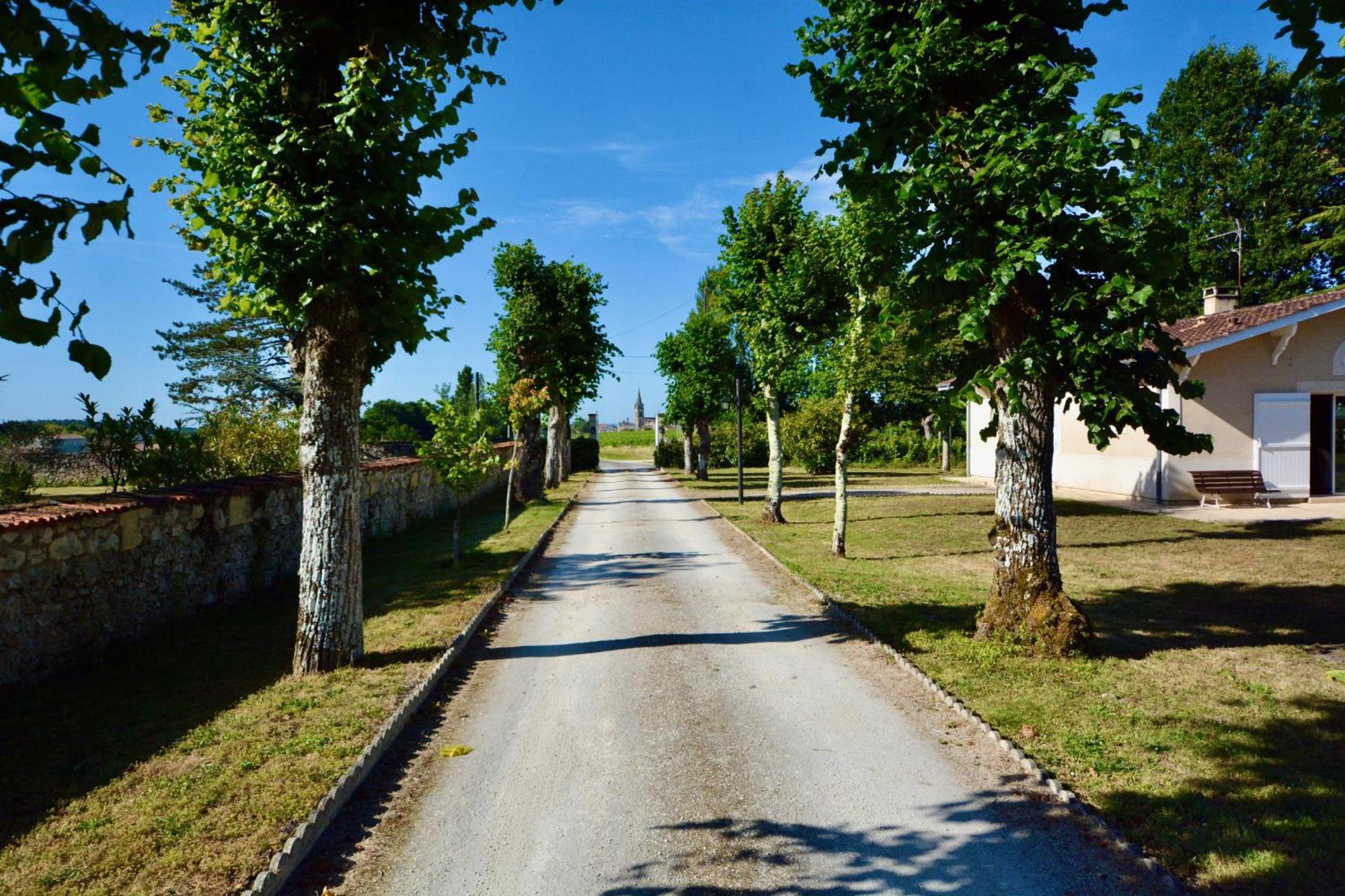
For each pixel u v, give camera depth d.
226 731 5.22
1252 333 16.12
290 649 7.50
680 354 35.56
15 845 3.74
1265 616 7.99
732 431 46.41
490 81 6.77
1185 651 6.84
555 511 21.56
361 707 5.68
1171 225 6.14
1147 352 6.49
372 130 6.19
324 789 4.32
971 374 7.79
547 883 3.52
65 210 2.36
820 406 35.69
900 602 9.15
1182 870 3.44
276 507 11.07
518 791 4.48
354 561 6.86
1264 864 3.44
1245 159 29.72
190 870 3.52
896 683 6.27
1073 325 6.08
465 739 5.32
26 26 2.26
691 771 4.70
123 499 7.72
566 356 29.17
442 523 19.16
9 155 2.33
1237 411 16.89
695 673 6.69
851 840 3.83
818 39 7.47
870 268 7.81
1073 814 4.02
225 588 9.59
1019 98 6.73
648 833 3.96
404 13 5.93
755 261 16.80
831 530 16.30
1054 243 6.14
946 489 25.53
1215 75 30.09
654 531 17.27
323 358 6.70
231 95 6.27
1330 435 18.16
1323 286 29.52
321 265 6.23
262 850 3.68
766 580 11.12
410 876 3.59
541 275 27.22
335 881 3.55
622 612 9.16
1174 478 17.05
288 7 6.05
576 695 6.19
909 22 7.17
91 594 7.13
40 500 7.60
